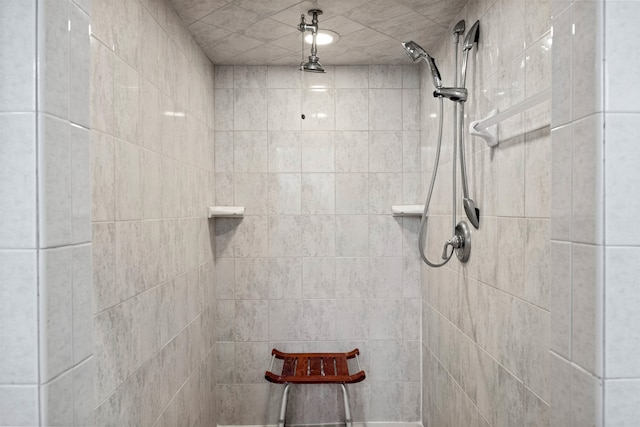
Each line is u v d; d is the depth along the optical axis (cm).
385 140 278
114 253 133
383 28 221
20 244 77
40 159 77
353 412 277
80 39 90
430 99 254
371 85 278
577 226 82
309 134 277
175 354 192
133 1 149
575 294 83
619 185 76
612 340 76
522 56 140
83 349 91
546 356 125
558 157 89
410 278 279
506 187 152
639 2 76
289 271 277
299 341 277
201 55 244
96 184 121
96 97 121
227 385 275
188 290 214
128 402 142
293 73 277
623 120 76
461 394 201
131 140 146
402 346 278
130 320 144
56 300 81
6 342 77
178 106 201
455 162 191
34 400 78
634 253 76
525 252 138
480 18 177
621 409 76
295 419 275
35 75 77
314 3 193
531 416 134
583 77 80
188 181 216
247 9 197
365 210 278
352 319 278
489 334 168
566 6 86
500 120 141
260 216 276
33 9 77
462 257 195
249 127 276
